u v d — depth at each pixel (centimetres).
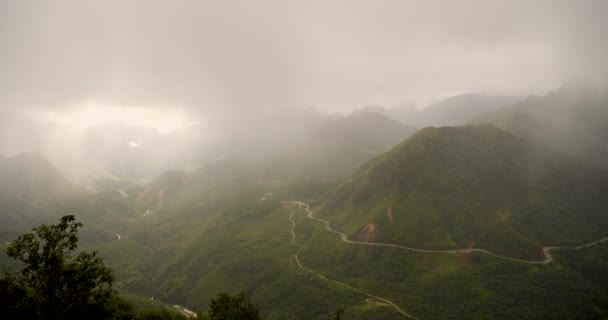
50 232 5819
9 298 5869
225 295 11094
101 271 6159
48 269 5769
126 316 8312
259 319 10706
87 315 6278
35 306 5881
